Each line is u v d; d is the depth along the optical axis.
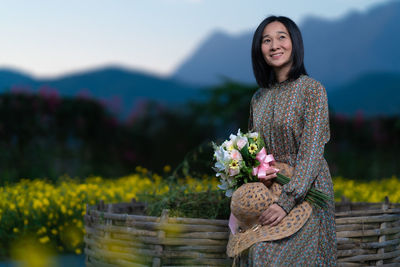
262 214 2.67
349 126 9.16
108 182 6.63
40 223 4.55
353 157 8.97
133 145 9.55
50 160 8.08
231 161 2.82
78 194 5.10
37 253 4.39
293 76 2.96
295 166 2.74
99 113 9.00
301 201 2.71
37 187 5.75
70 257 4.41
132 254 3.17
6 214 4.62
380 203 4.02
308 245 2.66
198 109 9.96
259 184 2.75
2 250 4.48
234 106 9.34
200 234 3.05
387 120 9.22
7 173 7.33
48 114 8.27
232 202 2.76
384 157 9.02
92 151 8.84
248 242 2.64
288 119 2.83
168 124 9.99
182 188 4.02
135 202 4.27
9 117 7.85
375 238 3.19
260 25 3.07
